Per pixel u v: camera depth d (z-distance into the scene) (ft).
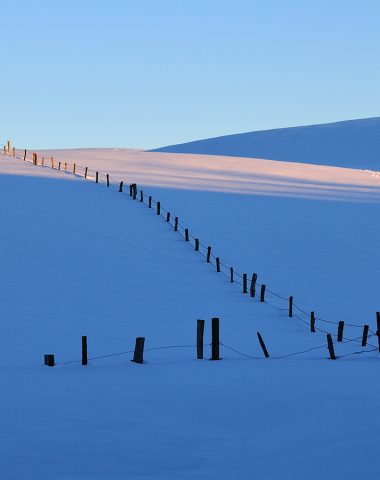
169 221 185.88
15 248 149.69
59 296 124.47
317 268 160.97
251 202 218.18
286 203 221.66
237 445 45.06
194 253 163.73
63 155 304.91
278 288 145.38
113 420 50.88
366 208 223.10
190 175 264.93
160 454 42.45
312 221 200.64
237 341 105.09
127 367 77.10
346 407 53.83
